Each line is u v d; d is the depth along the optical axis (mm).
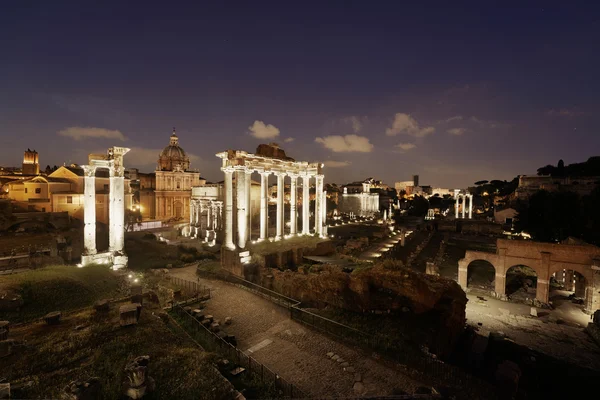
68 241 45656
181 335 18766
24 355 14844
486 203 165250
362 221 101062
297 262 39438
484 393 14828
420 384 15617
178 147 111750
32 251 35688
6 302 20281
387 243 66188
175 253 46594
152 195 101125
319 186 48750
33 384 12617
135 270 35969
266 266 35375
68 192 61375
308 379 16062
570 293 43656
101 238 50562
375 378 16141
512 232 86250
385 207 148750
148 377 12617
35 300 22109
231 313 24062
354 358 17984
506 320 34562
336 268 32344
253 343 19750
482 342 26906
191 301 25547
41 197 61438
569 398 22188
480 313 36500
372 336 19797
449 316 23469
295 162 48188
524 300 40750
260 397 13859
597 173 111125
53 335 17062
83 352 15305
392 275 24359
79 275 28266
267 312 24250
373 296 23688
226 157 36875
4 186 64125
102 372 13766
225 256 35281
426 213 155750
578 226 60781
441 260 58812
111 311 20844
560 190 95000
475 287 45438
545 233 66750
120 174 35938
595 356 27125
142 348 16047
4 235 43875
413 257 60906
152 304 23234
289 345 19484
